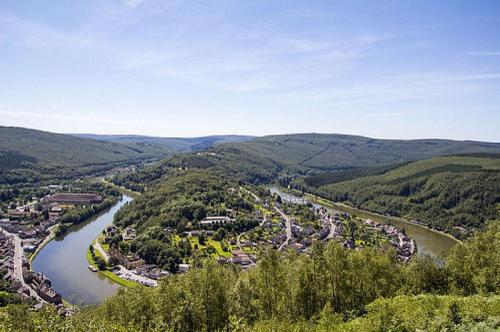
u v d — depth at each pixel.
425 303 44.72
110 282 126.38
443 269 69.69
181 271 134.62
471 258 69.38
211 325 51.16
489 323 35.44
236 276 73.56
